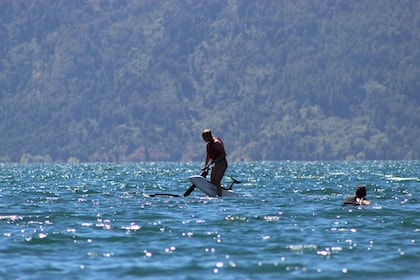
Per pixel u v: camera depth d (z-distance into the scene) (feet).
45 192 442.50
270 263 189.06
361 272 179.22
